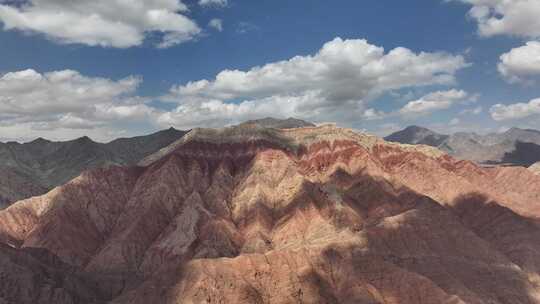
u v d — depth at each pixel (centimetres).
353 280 14300
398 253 16462
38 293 15112
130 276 18325
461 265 16412
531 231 19488
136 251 19500
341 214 19775
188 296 13625
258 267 14562
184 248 19062
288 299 13975
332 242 16138
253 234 19725
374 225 17838
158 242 19875
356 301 13688
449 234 17588
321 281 14488
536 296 15812
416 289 14038
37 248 17800
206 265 14300
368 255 15275
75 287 16288
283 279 14362
